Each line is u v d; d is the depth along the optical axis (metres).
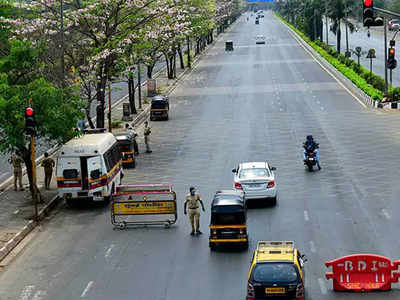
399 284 39.72
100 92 88.56
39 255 48.47
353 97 127.56
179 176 72.62
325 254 45.19
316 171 72.19
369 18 54.34
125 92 150.00
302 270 36.66
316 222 53.19
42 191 67.31
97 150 60.59
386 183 65.69
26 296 40.19
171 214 57.94
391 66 114.44
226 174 72.31
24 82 63.97
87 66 84.81
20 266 46.19
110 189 63.06
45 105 59.75
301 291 33.59
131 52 93.38
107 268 44.66
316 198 61.00
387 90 119.44
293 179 68.88
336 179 68.12
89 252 48.50
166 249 48.16
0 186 70.50
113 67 91.75
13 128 59.09
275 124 102.75
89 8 85.00
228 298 37.91
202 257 45.81
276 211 56.97
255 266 34.53
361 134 92.31
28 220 57.09
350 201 59.53
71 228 55.38
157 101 111.81
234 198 48.19
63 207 62.69
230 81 158.75
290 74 167.00
